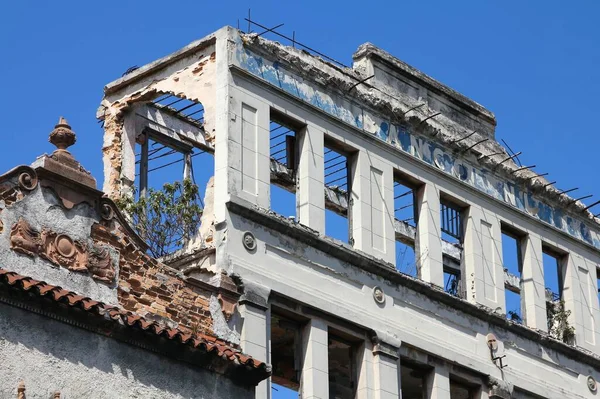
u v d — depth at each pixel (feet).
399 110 131.23
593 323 147.84
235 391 101.96
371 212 125.49
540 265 143.33
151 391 96.17
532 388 135.64
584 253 150.41
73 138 98.12
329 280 119.03
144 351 96.63
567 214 149.59
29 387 89.35
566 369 141.18
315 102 124.06
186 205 119.03
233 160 114.83
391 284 124.67
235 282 110.63
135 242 100.89
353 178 126.11
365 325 120.26
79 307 92.73
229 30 118.62
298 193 120.98
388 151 129.49
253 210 114.01
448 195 135.03
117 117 125.18
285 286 114.52
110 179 123.34
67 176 96.53
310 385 114.32
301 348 116.06
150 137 128.26
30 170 94.58
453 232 136.36
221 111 116.37
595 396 143.43
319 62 125.90
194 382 99.25
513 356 135.13
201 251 112.57
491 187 140.46
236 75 117.91
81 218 97.14
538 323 140.05
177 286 104.12
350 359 120.47
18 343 89.51
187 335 98.99
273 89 120.37
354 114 127.54
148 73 123.65
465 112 140.46
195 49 120.57
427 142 134.51
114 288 98.32
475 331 132.05
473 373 130.31
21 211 93.50
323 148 123.24
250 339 109.29
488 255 136.98
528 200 144.66
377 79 131.75
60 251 95.14
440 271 130.52
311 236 117.91
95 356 93.50
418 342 124.88
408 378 127.75
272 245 115.14
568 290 147.02
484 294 134.41
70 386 91.45
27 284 90.27
